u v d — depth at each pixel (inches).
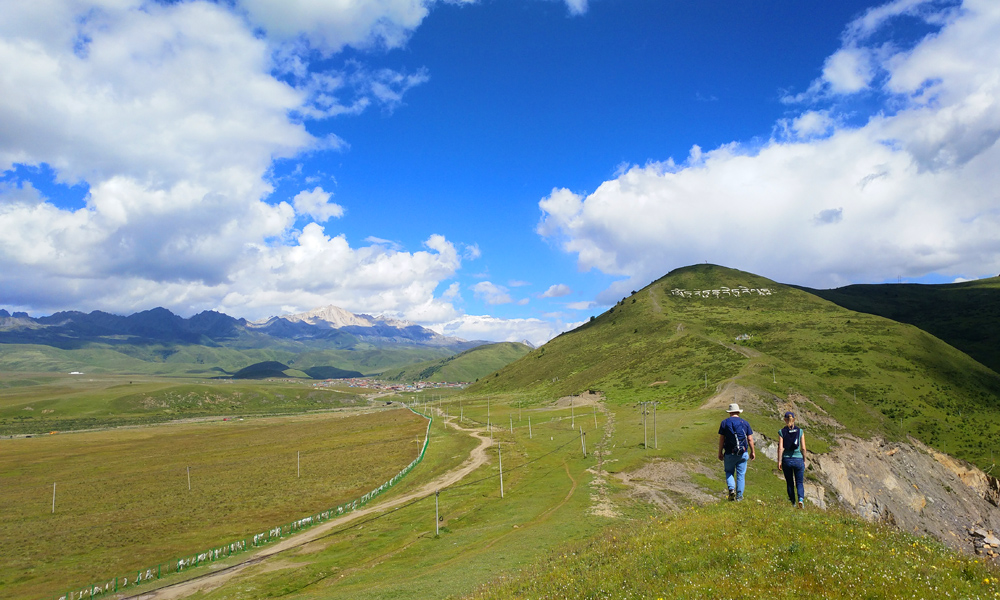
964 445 4183.1
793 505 723.4
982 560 549.3
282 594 1892.2
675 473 2906.0
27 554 2785.4
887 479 3533.5
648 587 563.8
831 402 4574.3
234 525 3208.7
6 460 6082.7
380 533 2598.4
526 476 3427.7
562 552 1003.3
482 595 797.9
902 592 454.0
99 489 4485.7
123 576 2380.7
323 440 6899.6
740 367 6117.1
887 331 7150.6
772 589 492.4
